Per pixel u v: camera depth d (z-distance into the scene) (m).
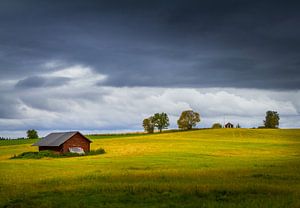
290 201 22.61
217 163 55.03
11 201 24.64
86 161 65.31
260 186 28.14
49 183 33.19
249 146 104.81
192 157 69.88
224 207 21.34
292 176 35.81
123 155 80.69
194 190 26.41
